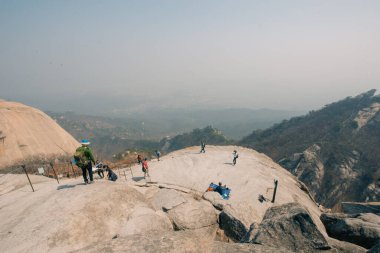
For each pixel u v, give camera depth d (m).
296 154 156.12
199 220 12.62
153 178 22.62
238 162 28.11
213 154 31.47
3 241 8.13
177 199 13.78
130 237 5.48
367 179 128.12
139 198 11.79
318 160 148.25
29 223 8.98
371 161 138.75
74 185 12.09
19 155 45.47
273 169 29.14
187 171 24.81
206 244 5.46
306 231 7.45
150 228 8.98
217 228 13.05
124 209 10.35
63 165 31.00
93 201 9.99
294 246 7.22
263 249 5.40
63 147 55.34
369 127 165.38
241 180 22.50
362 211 26.00
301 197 22.97
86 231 8.65
